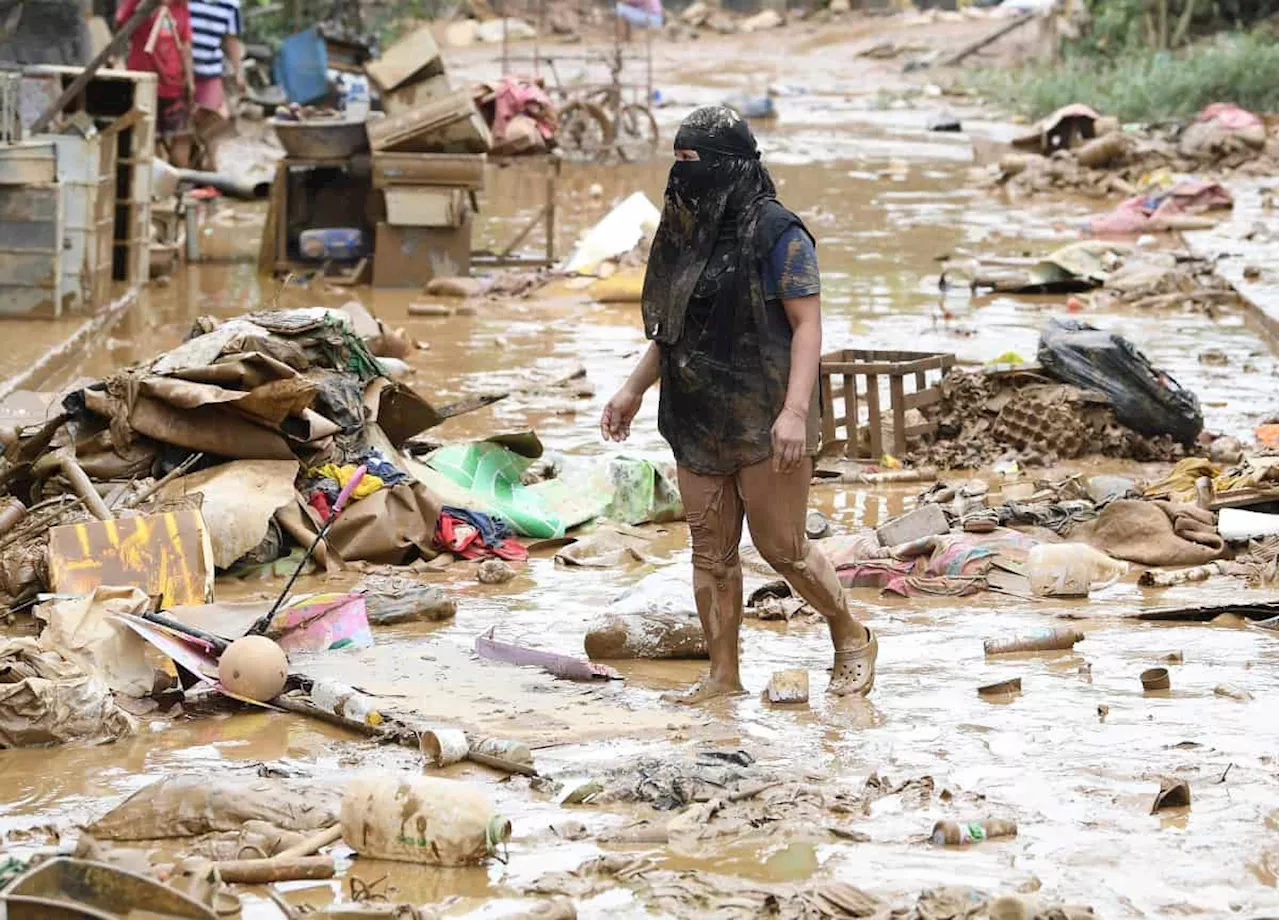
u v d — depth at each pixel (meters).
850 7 70.00
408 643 9.92
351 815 6.91
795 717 8.59
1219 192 29.22
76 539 10.10
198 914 5.95
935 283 23.38
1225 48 46.88
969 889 6.30
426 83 23.50
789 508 8.63
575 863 6.82
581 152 39.53
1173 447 14.46
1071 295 22.58
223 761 8.08
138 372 11.74
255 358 11.46
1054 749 8.05
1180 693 8.89
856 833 7.02
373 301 21.98
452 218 22.45
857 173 36.09
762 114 47.00
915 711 8.65
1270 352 18.81
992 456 14.31
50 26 25.44
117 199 21.78
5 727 8.21
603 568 11.62
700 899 6.39
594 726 8.46
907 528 11.76
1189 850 6.84
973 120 47.22
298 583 11.08
